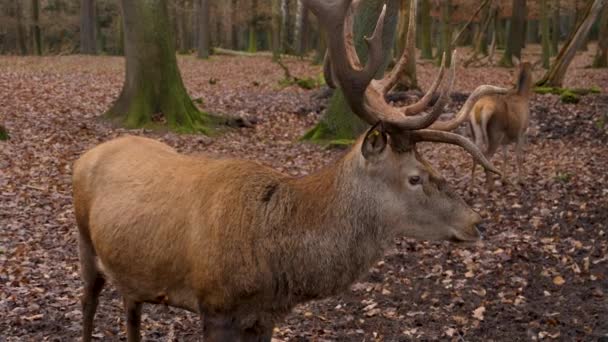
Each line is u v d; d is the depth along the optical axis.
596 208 11.44
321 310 7.87
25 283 8.05
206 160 5.46
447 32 37.69
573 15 56.72
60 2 56.69
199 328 7.29
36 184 11.95
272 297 5.02
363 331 7.36
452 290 8.44
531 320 7.66
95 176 5.77
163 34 18.22
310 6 5.16
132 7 17.86
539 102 21.53
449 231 5.13
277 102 22.77
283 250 4.96
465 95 22.58
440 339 7.24
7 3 50.31
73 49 55.59
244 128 18.84
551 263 9.25
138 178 5.51
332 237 5.00
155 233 5.21
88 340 6.23
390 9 15.80
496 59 42.09
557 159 15.25
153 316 7.52
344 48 5.09
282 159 15.02
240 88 27.12
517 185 13.06
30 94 21.41
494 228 10.65
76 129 16.77
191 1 58.12
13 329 7.00
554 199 12.02
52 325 7.12
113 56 44.81
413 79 24.42
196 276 5.00
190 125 18.00
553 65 24.42
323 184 5.09
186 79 30.11
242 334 5.10
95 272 6.07
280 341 7.00
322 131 17.08
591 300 8.15
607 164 14.53
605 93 23.45
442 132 5.02
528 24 62.31
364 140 4.88
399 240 10.03
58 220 10.28
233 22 53.25
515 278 8.73
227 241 4.90
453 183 13.19
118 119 18.09
